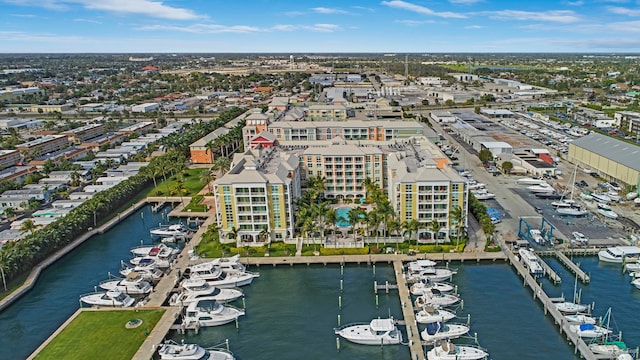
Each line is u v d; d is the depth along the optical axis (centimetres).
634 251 13425
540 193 19300
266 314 11675
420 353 9912
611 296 11806
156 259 14375
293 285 13025
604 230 15500
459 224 14525
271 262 14038
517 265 13188
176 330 11000
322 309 11825
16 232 16412
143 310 11750
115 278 13825
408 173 14962
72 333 10756
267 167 16775
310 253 14462
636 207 17475
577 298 11631
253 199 14888
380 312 11625
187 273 13650
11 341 10862
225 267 13475
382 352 10169
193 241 15800
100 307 12006
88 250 15888
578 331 10131
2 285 13038
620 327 10556
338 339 10469
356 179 18462
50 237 15125
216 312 11331
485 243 14762
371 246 14775
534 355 9819
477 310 11494
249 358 10025
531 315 11256
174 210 19150
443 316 11062
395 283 12938
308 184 18462
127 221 18538
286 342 10550
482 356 9631
